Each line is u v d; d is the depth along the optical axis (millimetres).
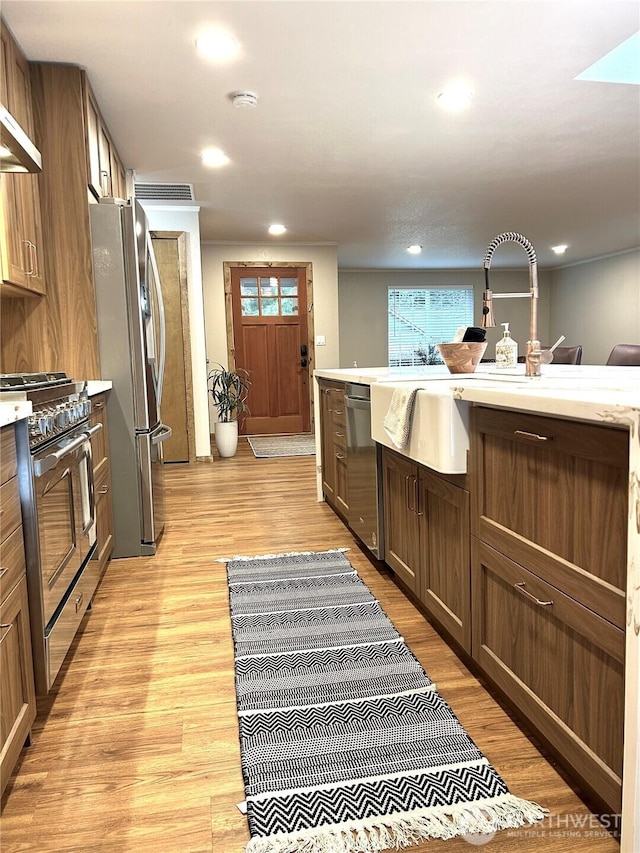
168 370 5355
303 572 2588
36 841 1145
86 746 1433
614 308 8273
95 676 1765
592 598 1060
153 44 2375
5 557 1267
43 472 1474
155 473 2990
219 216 5441
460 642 1682
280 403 7125
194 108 2994
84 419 2143
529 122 3279
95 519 2287
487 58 2539
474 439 1528
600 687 1065
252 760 1357
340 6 2125
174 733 1479
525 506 1296
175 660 1853
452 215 5602
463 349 2455
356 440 2748
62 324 2701
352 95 2875
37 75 2555
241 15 2172
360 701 1582
